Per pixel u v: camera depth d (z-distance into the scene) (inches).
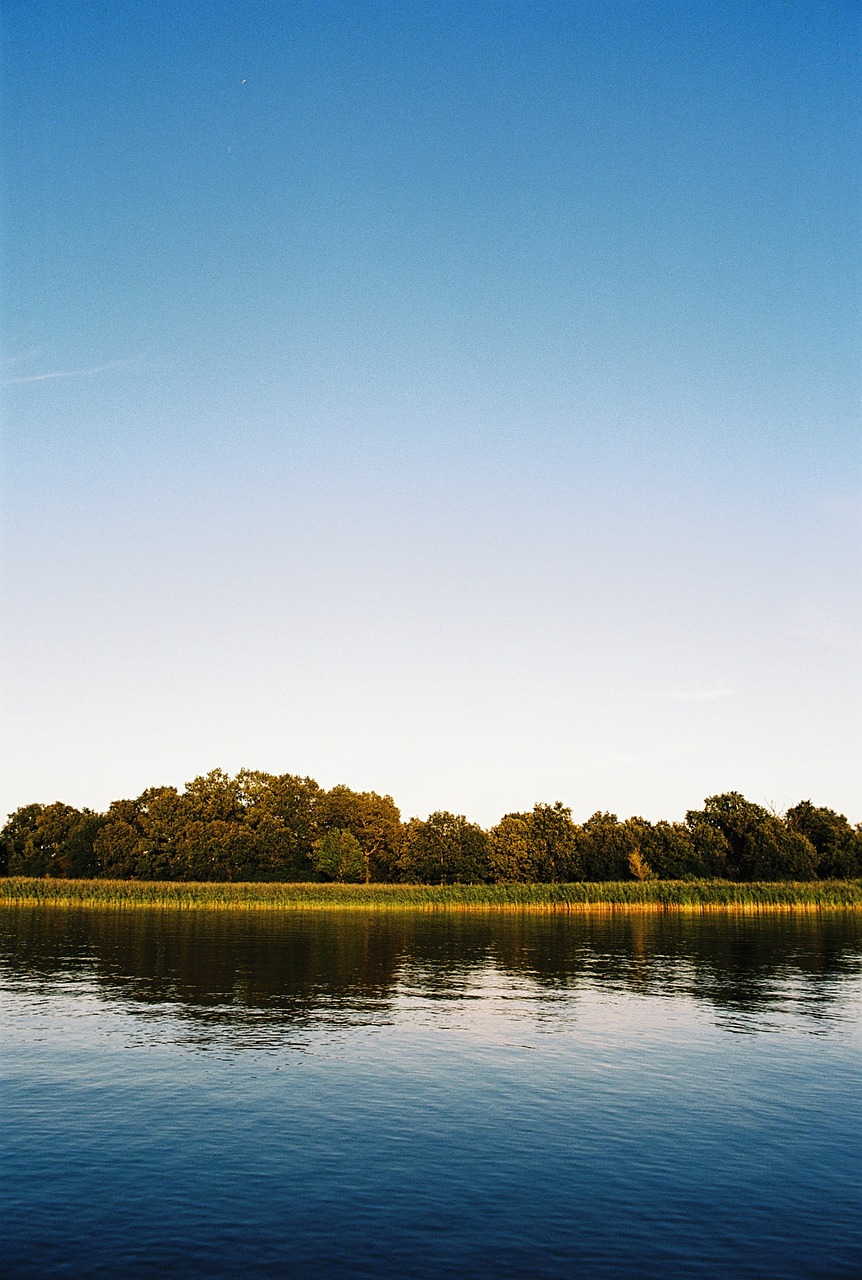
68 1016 1802.4
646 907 5462.6
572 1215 896.3
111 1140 1090.1
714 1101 1268.5
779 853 7012.8
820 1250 828.6
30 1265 783.1
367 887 5639.8
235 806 7770.7
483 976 2409.0
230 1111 1202.0
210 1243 827.4
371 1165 1019.9
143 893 5329.7
